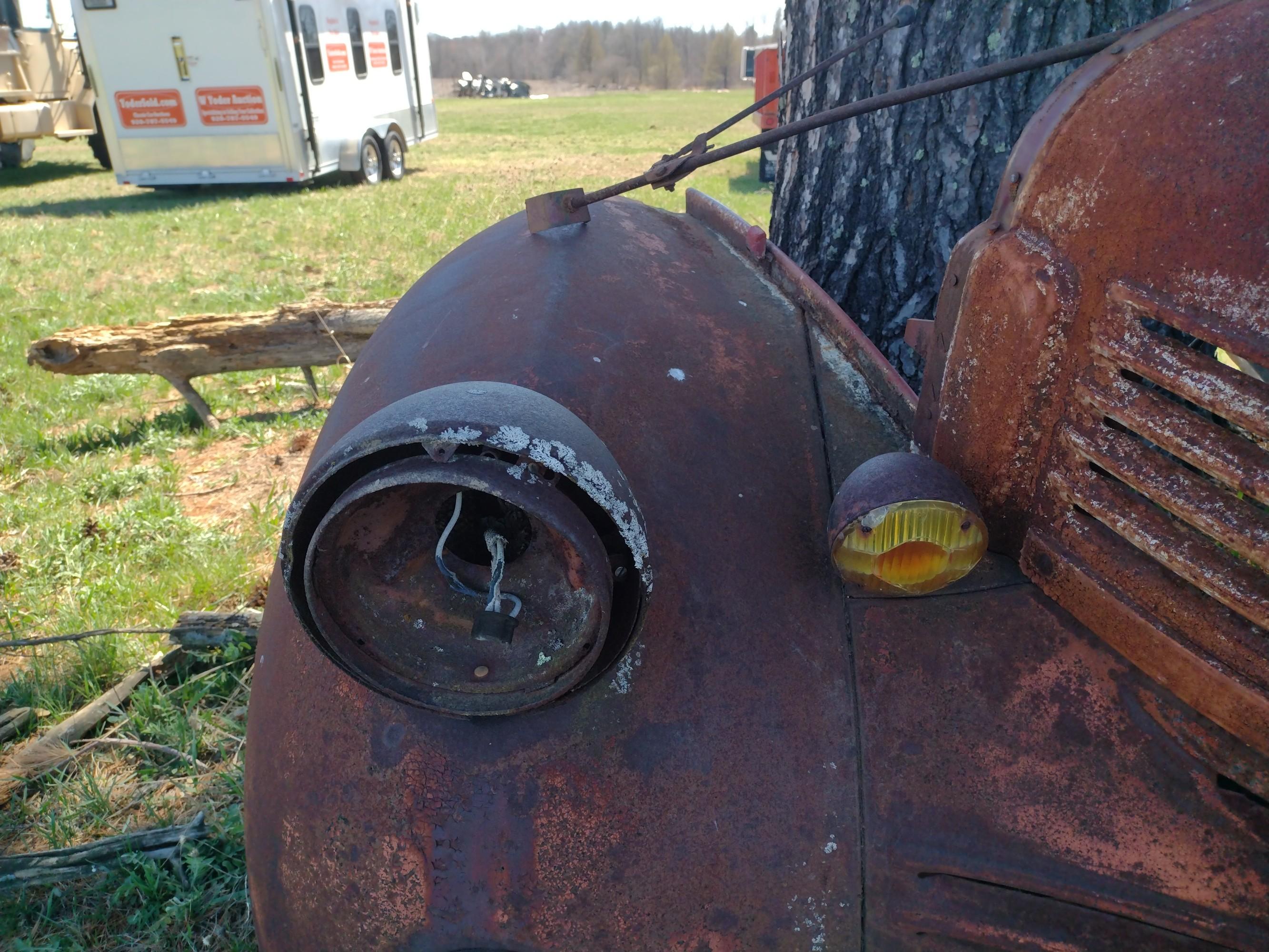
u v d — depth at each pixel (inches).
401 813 53.1
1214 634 46.1
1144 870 49.1
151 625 153.6
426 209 554.3
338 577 48.8
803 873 51.4
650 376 64.2
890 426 67.0
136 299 364.2
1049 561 53.3
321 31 603.5
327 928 55.2
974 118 102.1
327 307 238.8
